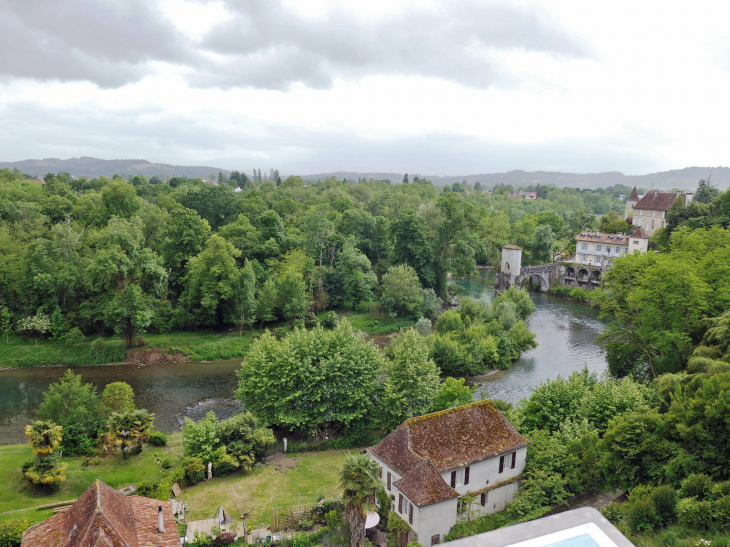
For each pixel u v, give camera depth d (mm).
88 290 94188
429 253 125438
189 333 99250
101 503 28641
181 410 70562
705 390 39969
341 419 58062
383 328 109750
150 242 113062
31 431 45844
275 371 59000
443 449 43438
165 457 54156
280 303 105125
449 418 45844
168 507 35375
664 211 164375
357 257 119688
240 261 116875
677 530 32500
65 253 93875
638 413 45312
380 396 63000
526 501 42188
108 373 83875
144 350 90500
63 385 56188
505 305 102812
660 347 70312
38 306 91812
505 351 90375
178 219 110375
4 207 111625
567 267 161750
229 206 147000
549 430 53344
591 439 46344
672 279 71312
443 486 38938
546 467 44250
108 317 87812
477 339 89812
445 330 96438
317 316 111938
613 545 4219
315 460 54625
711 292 75188
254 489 48469
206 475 50219
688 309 71250
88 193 154000
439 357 83438
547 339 106625
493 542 4297
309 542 39125
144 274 90812
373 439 59406
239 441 52875
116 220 89562
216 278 98875
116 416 54656
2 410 69062
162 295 102875
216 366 88875
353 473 32062
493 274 185000
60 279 90250
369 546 38031
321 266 120312
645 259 88188
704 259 83250
